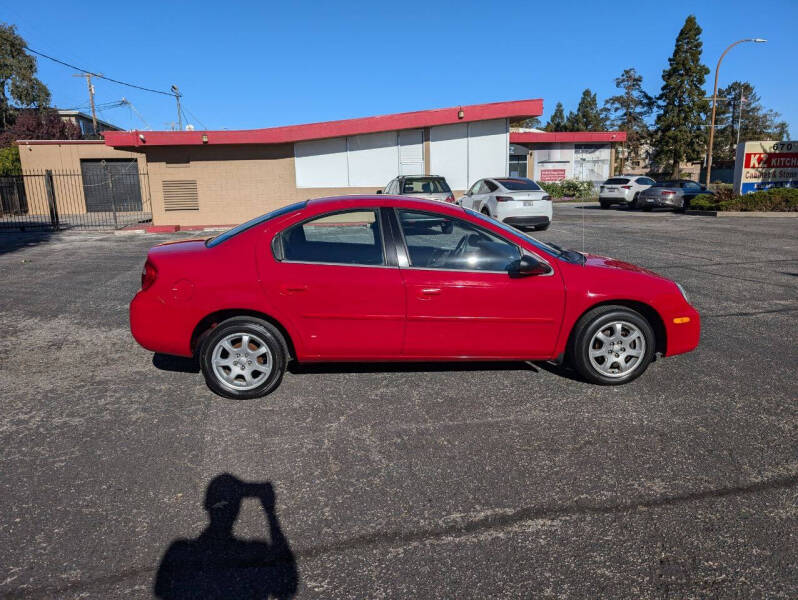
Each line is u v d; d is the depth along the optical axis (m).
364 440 3.61
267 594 2.30
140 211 27.11
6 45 40.69
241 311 4.22
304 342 4.20
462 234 4.31
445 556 2.53
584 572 2.42
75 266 10.42
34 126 38.00
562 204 31.14
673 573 2.41
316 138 18.45
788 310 6.77
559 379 4.60
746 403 4.12
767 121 81.38
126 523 2.77
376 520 2.79
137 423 3.87
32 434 3.70
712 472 3.20
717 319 6.39
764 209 20.06
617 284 4.34
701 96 49.72
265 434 3.70
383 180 19.14
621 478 3.14
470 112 18.42
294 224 4.24
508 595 2.29
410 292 4.16
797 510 2.84
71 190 26.66
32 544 2.61
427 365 4.91
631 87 62.03
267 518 2.81
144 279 4.27
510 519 2.79
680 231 14.62
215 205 18.95
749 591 2.31
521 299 4.25
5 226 18.45
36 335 6.00
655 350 4.59
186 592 2.31
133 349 5.52
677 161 50.62
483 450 3.46
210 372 4.20
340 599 2.28
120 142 17.78
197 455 3.43
